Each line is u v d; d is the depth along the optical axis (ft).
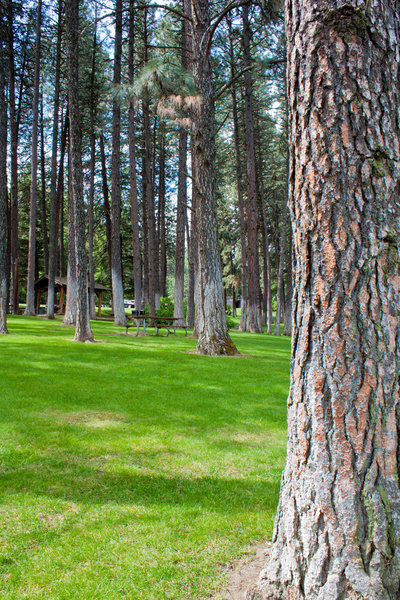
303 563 6.30
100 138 99.25
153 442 14.64
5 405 18.08
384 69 6.33
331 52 6.39
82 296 42.68
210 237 36.60
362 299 6.17
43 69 85.20
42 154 105.09
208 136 35.68
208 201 36.32
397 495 5.94
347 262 6.24
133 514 9.84
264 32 59.00
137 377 25.20
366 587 5.73
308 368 6.53
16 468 12.12
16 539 8.72
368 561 5.80
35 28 77.36
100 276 155.84
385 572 5.75
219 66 71.92
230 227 114.01
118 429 15.85
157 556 8.32
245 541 8.93
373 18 6.31
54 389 21.25
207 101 35.60
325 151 6.41
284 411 19.24
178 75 29.60
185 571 7.89
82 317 42.65
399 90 6.41
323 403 6.29
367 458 5.99
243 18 63.52
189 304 69.62
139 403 19.51
